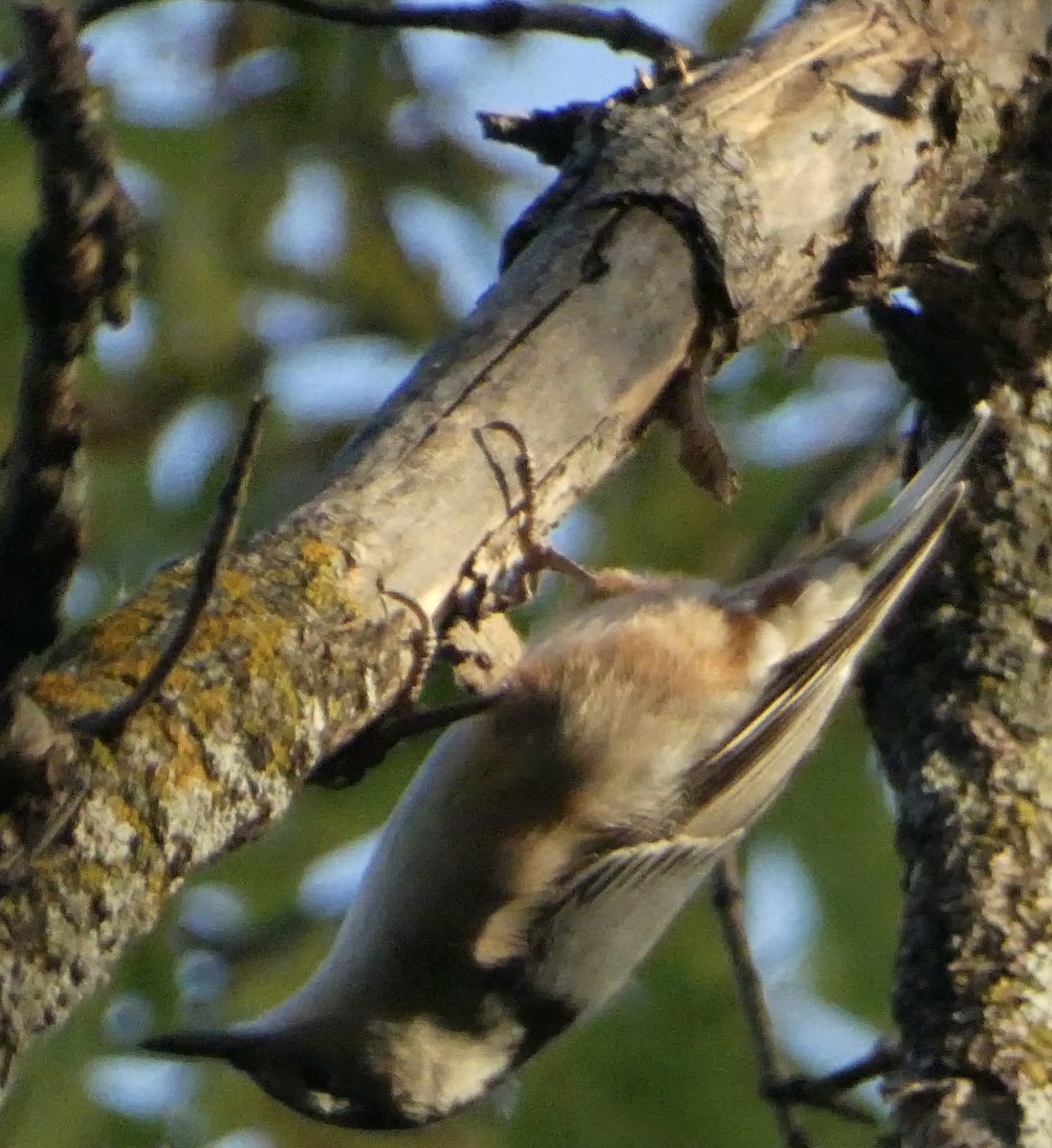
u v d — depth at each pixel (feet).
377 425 19.01
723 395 36.14
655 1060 30.73
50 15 11.94
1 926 14.25
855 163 22.16
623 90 22.40
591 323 19.71
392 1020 24.89
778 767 25.85
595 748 24.99
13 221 32.60
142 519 35.68
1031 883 21.68
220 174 37.27
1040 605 23.88
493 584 18.90
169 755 15.44
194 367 37.65
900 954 21.79
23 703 13.51
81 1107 30.50
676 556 35.24
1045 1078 20.04
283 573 17.22
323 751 16.92
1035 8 24.98
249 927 32.99
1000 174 24.22
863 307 24.72
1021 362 24.86
